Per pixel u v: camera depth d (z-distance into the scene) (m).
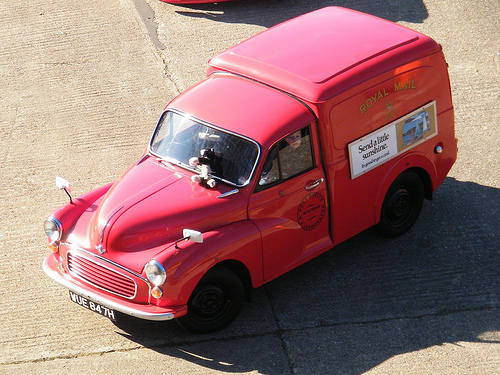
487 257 18.61
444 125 19.12
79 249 15.70
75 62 29.03
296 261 17.08
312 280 17.97
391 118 17.72
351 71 16.94
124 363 15.41
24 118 25.73
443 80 18.77
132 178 16.88
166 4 33.50
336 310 16.91
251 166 15.94
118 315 16.92
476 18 31.33
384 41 18.22
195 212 15.68
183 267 14.64
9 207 21.25
